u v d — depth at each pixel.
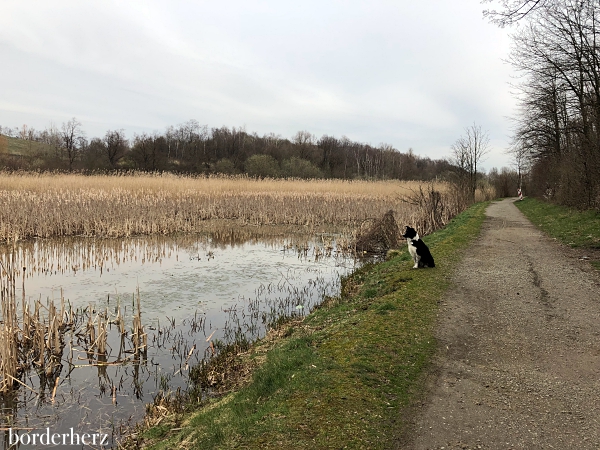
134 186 28.47
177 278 11.34
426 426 3.73
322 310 8.23
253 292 10.16
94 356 6.69
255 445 3.46
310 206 25.14
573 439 3.51
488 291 7.96
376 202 28.50
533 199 35.34
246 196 27.61
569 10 14.07
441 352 5.36
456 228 17.16
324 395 4.23
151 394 5.56
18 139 89.12
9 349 5.83
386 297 7.84
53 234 16.94
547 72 19.17
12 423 4.92
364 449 3.38
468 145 41.53
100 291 10.05
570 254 11.20
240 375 5.66
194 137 83.94
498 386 4.48
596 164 17.19
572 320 6.34
